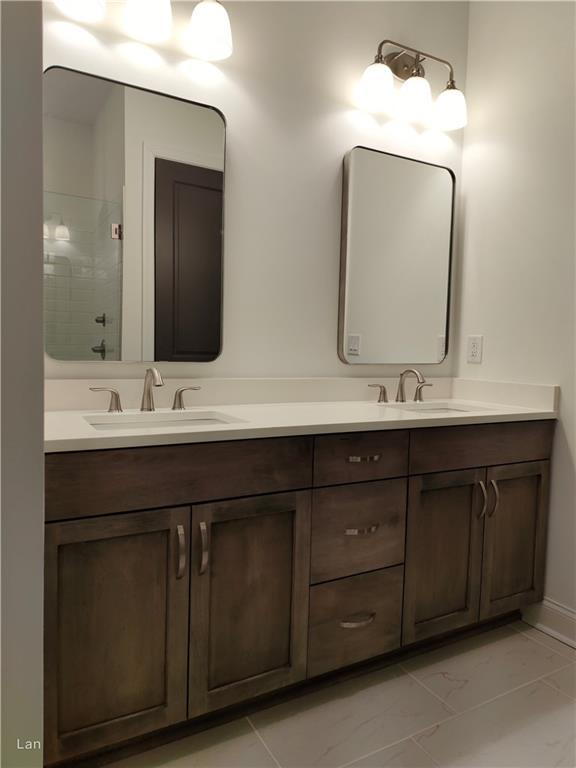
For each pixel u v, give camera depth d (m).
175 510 1.31
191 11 1.80
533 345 2.14
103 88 1.67
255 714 1.53
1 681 0.91
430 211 2.38
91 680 1.24
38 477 0.92
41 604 0.93
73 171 1.64
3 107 0.85
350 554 1.60
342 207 2.15
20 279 0.88
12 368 0.88
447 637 1.95
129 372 1.76
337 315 2.17
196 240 1.84
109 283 1.71
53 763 1.26
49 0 1.59
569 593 2.00
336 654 1.59
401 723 1.50
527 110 2.16
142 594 1.29
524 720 1.52
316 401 2.09
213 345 1.89
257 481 1.42
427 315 2.40
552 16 2.06
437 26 2.34
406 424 1.66
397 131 2.28
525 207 2.17
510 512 1.98
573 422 2.00
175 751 1.38
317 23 2.06
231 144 1.90
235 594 1.42
